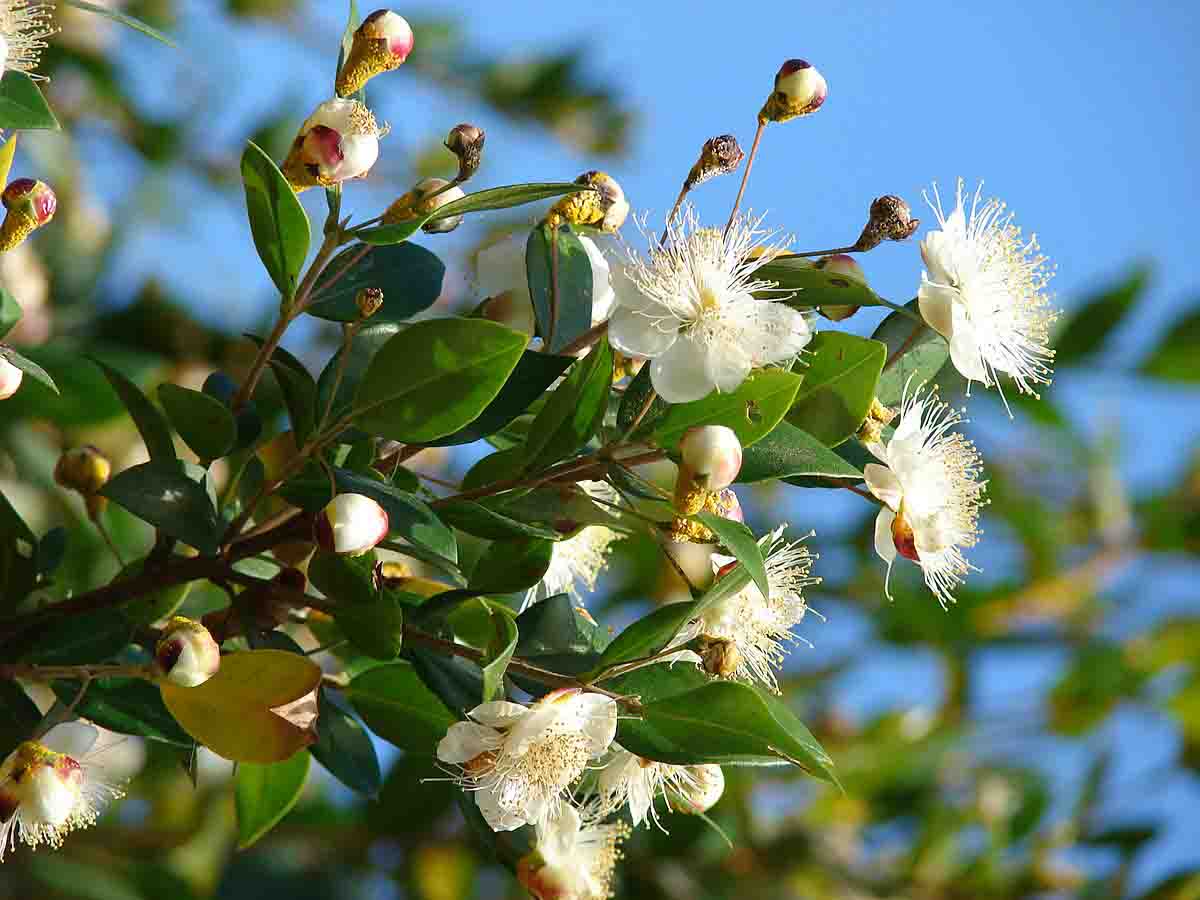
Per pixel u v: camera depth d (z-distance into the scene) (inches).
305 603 13.5
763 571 12.8
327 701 13.8
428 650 13.3
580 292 13.9
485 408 13.3
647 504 14.2
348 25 13.7
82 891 19.2
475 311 14.4
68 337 20.8
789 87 13.7
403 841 20.5
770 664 14.0
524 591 13.9
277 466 15.1
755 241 13.8
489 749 12.9
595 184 13.9
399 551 13.1
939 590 14.6
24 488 18.6
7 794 13.1
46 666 13.4
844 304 13.7
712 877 21.0
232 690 13.1
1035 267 14.4
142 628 13.8
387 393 13.0
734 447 12.8
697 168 13.7
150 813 20.5
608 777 13.8
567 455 13.3
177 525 13.4
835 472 13.1
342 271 13.9
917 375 14.3
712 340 13.2
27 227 13.2
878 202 13.5
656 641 13.1
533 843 13.6
